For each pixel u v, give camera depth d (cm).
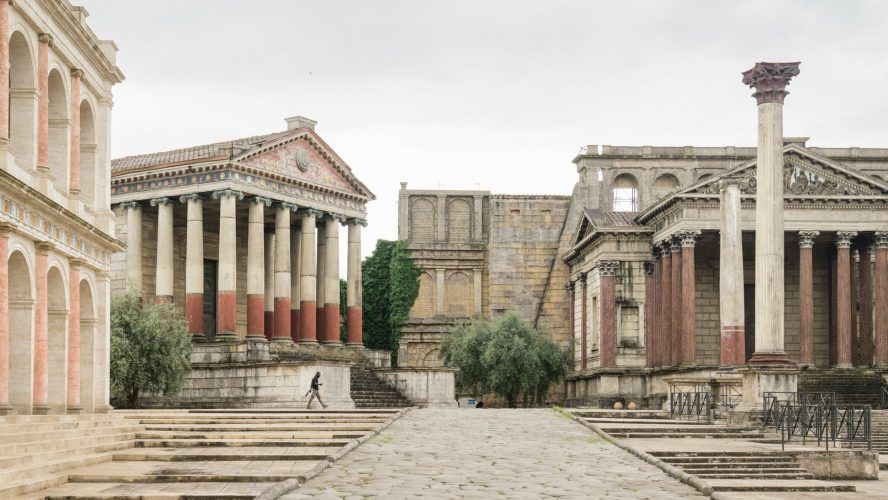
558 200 10012
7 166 3191
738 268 6103
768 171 4406
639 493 2462
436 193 10156
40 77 3578
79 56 4022
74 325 3944
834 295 8094
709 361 8294
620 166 9688
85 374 4212
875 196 7512
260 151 7312
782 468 3128
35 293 3516
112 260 7538
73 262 3931
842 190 7569
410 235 10112
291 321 8188
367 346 10019
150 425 3894
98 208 4344
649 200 9619
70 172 3944
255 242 7262
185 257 7888
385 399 6912
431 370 7088
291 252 8269
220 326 7031
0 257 3172
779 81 4419
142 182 7369
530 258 9938
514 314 8800
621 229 8350
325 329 7981
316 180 7862
